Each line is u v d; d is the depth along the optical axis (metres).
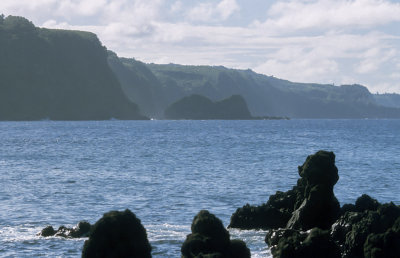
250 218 50.53
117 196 70.75
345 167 112.62
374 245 34.84
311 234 33.78
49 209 61.34
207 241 30.42
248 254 31.28
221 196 71.38
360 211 47.25
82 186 79.75
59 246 42.59
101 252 27.50
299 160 127.44
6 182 83.69
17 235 46.81
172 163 118.38
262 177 93.19
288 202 51.44
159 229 49.97
